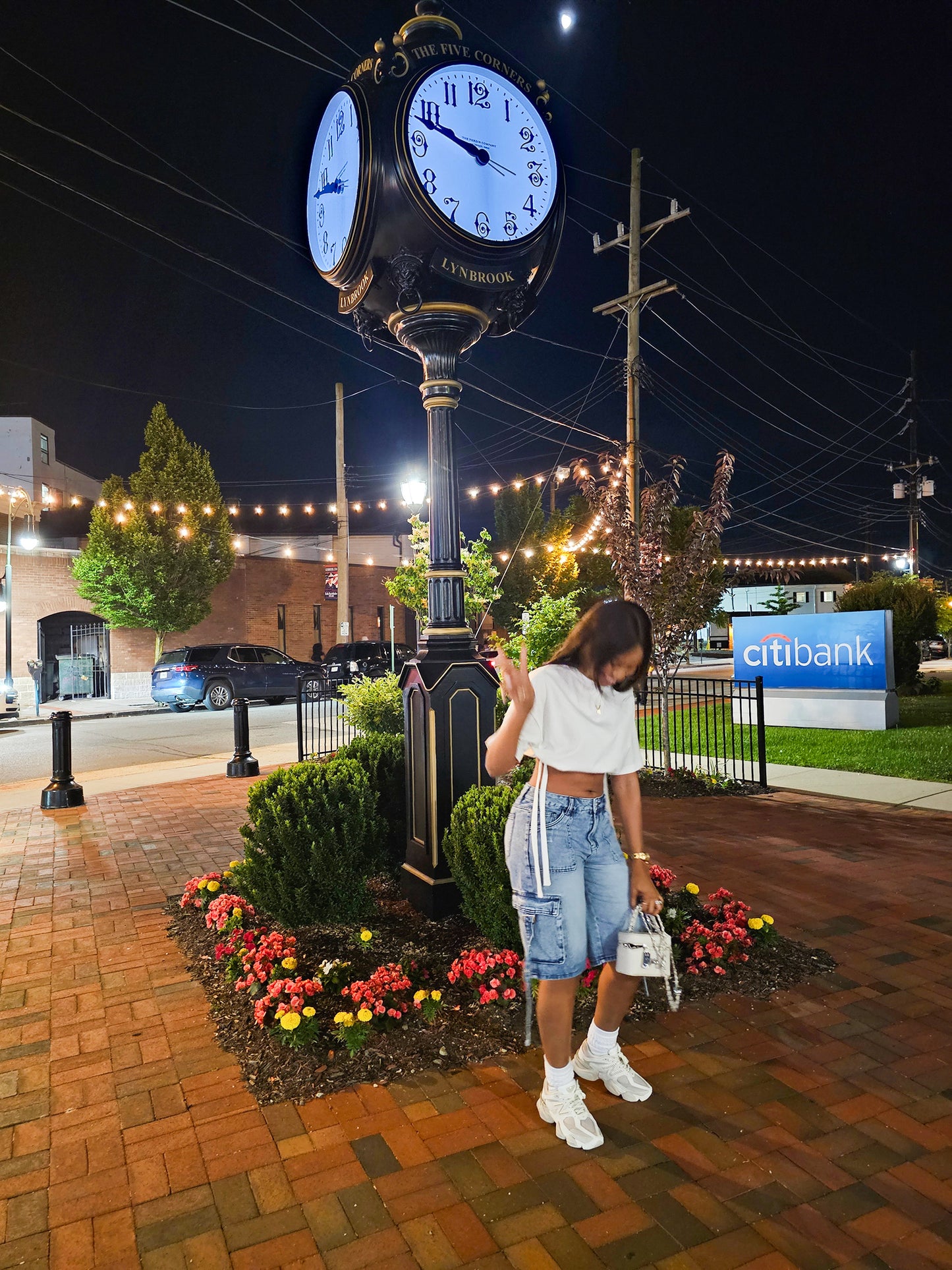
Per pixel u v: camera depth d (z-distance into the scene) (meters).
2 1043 2.98
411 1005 3.03
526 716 2.22
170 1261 1.91
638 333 14.70
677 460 8.00
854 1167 2.19
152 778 9.17
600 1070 2.54
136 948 3.90
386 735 4.88
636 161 14.59
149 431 22.11
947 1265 1.85
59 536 29.23
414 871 4.09
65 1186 2.19
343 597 23.80
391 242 3.67
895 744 9.92
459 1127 2.40
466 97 3.69
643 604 7.97
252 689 19.78
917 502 29.33
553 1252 1.91
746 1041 2.87
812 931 3.89
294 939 3.56
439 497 4.01
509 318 4.23
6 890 4.88
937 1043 2.84
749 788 7.47
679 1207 2.05
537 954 2.27
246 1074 2.72
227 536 22.67
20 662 20.89
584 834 2.30
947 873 4.78
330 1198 2.11
